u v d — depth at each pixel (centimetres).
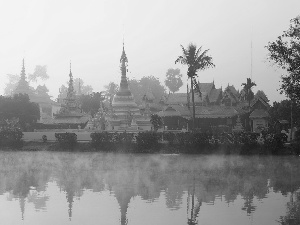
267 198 3050
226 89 12394
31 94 14362
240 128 9769
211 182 3856
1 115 9275
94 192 3328
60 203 2891
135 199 3027
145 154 6994
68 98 10556
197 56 8325
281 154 6525
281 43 5519
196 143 7050
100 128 9444
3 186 3650
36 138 8394
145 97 13112
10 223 2364
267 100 12688
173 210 2659
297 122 8019
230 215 2520
